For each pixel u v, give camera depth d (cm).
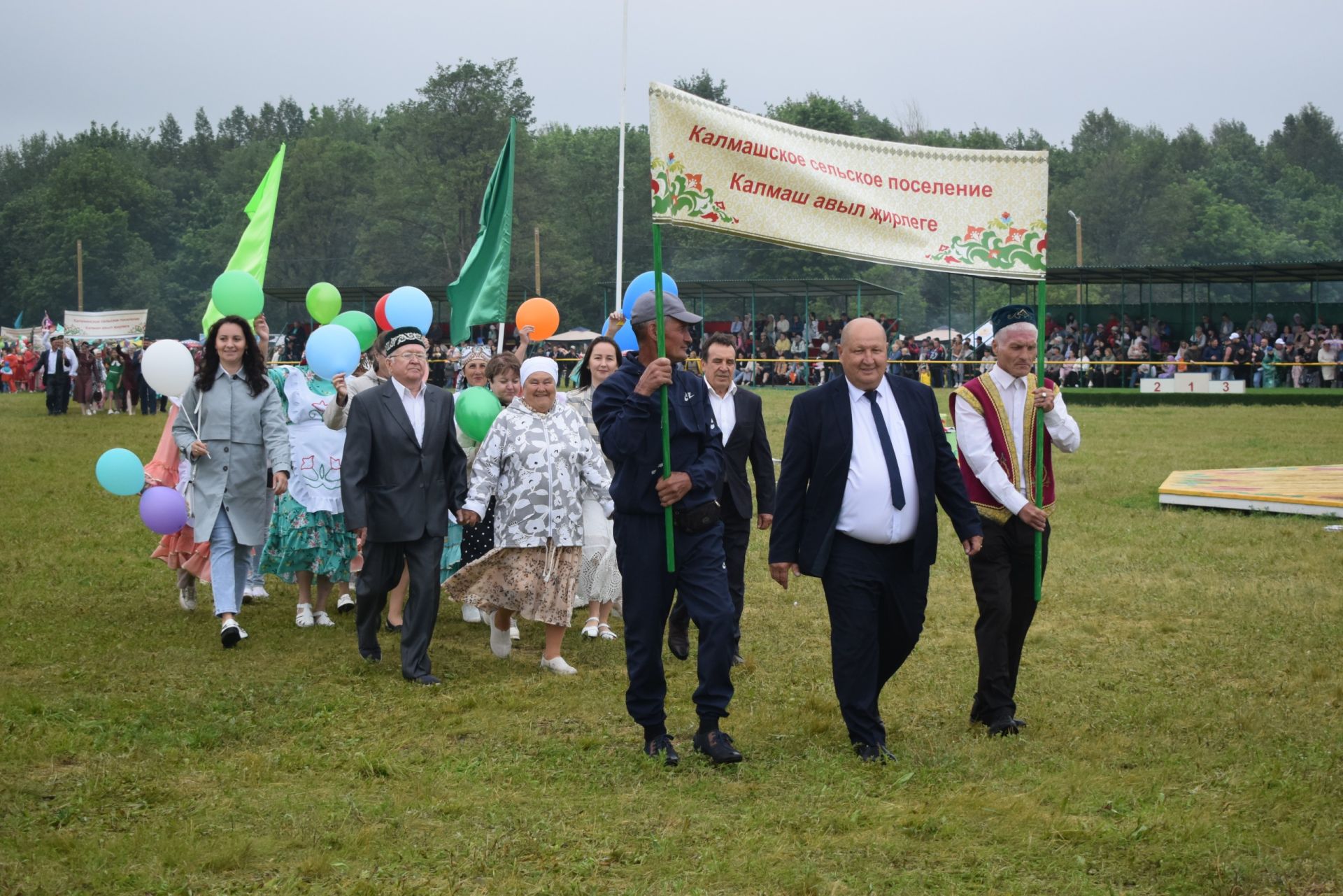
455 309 1196
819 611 888
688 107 544
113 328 5859
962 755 543
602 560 805
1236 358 3700
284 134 13288
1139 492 1479
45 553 1102
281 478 781
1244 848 435
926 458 550
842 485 544
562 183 8238
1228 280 3934
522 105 7481
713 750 542
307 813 482
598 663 752
